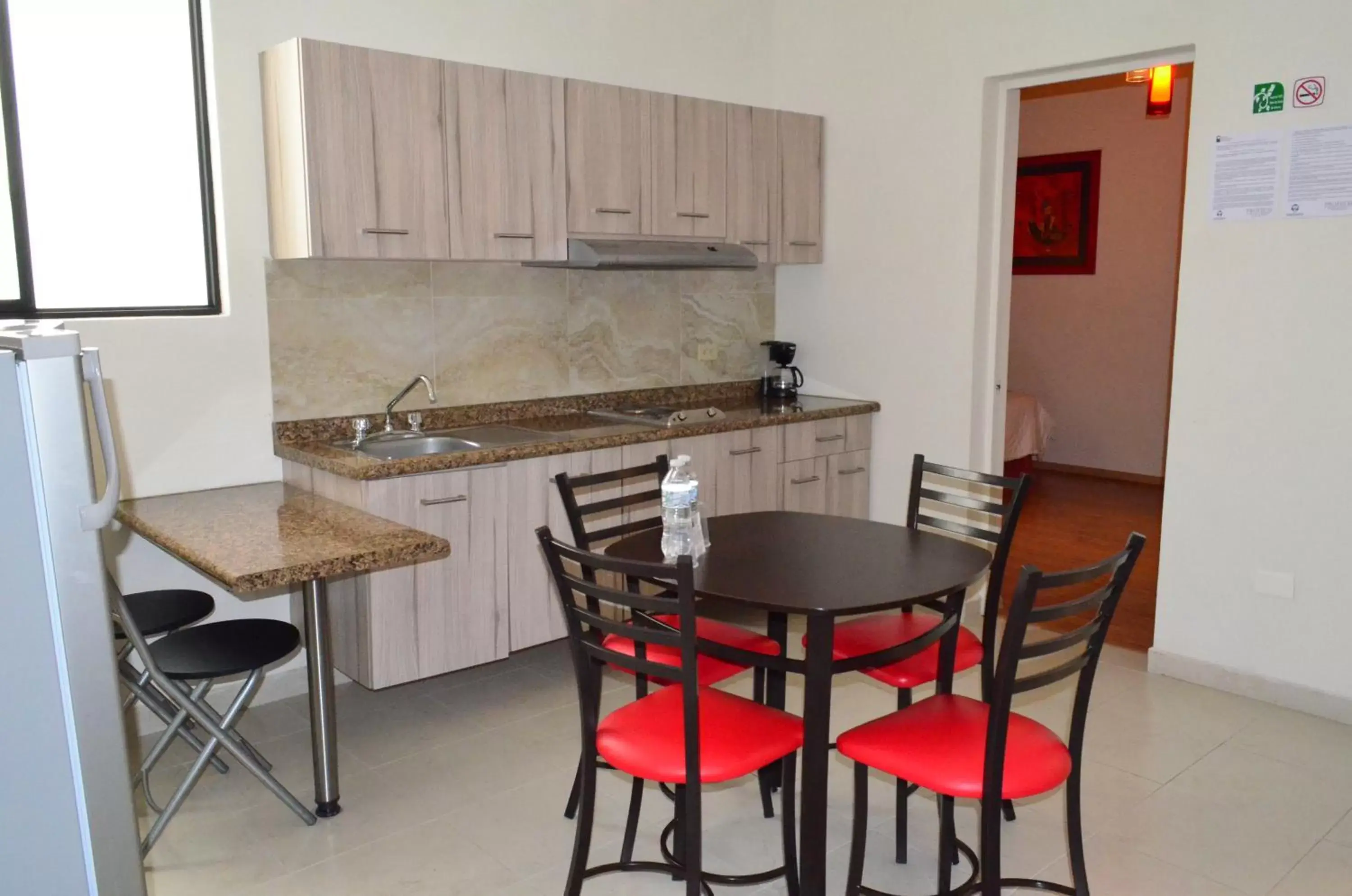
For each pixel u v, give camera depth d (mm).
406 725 3371
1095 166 7422
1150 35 3629
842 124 4652
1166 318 7219
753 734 2170
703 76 4656
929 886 2490
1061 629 4273
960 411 4383
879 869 2566
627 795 2908
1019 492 2787
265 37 3379
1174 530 3682
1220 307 3494
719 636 2707
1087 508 6547
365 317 3709
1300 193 3287
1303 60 3250
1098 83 5098
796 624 4363
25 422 1584
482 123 3523
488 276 4023
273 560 2455
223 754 3176
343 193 3232
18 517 1595
